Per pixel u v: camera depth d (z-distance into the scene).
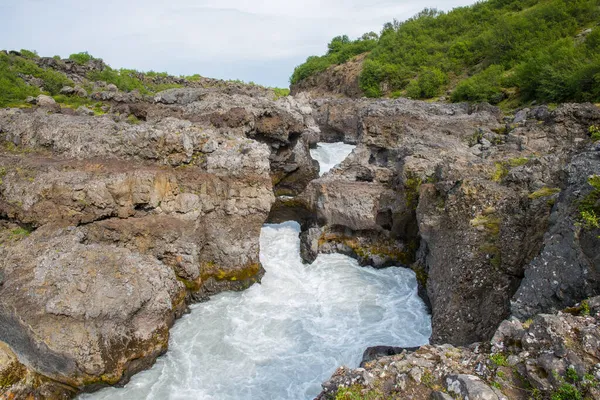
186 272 21.03
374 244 25.70
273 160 35.25
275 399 15.78
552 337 9.34
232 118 30.72
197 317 20.61
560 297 11.13
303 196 28.12
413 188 23.81
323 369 17.27
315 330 19.72
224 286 22.67
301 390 16.19
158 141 22.64
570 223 11.52
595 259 10.50
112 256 17.70
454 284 15.98
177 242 21.00
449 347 11.16
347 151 46.12
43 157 23.42
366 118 33.94
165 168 22.56
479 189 17.97
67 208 19.39
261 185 22.94
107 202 19.78
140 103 39.09
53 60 52.97
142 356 16.81
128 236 20.20
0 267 16.83
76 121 26.48
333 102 53.12
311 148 45.44
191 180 22.19
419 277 21.77
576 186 12.30
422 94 57.72
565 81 34.34
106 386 16.02
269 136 34.06
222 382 16.59
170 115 33.31
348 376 10.67
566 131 25.70
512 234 15.28
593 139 23.44
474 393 8.83
